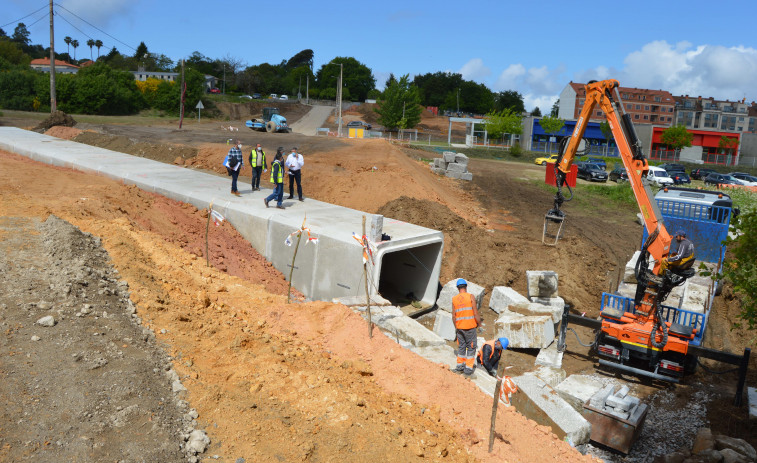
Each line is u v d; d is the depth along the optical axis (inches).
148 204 687.1
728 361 456.1
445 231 848.9
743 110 4904.0
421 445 268.2
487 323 614.2
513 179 1486.2
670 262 457.4
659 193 682.2
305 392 284.8
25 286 320.5
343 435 253.6
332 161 1179.9
